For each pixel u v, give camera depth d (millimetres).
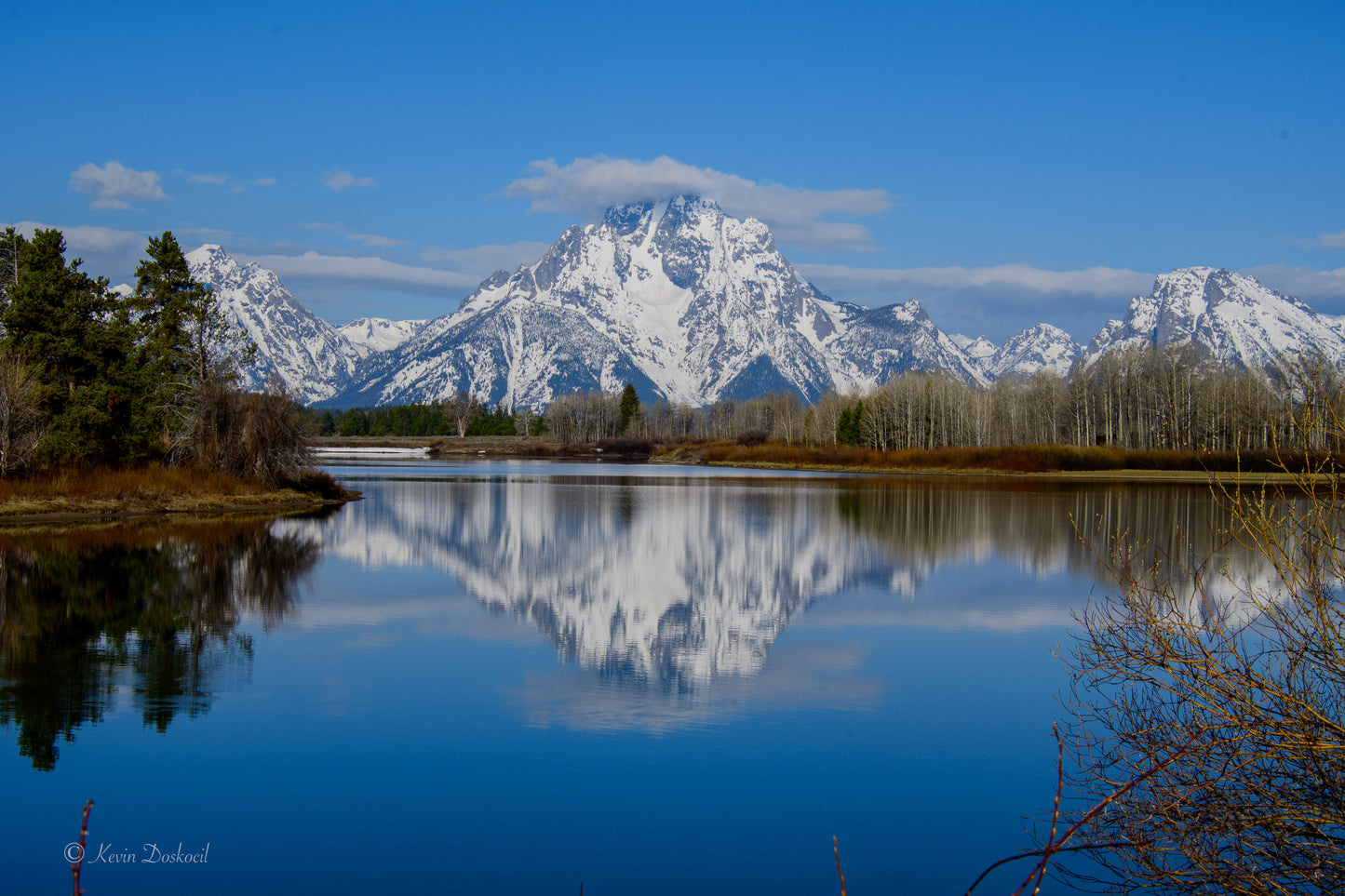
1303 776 9242
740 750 15805
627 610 27938
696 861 11938
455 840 12406
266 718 17062
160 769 14648
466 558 38125
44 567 32312
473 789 14055
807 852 12125
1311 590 9086
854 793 14016
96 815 13047
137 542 38969
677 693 19062
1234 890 9125
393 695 18609
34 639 22484
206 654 21469
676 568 36156
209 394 58688
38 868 11562
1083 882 11211
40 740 15812
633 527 50250
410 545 41344
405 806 13438
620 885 11273
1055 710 17812
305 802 13531
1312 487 9031
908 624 25875
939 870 11664
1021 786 14164
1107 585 31500
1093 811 8914
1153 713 12875
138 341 60719
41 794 13711
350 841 12344
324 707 17734
